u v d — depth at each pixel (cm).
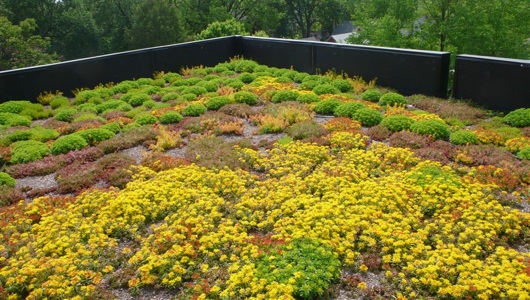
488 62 1084
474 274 507
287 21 6281
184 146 971
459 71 1159
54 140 1038
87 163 902
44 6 4266
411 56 1242
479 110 1075
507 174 736
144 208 690
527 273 510
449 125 997
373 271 550
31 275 543
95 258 587
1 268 573
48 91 1456
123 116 1191
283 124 1021
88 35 4403
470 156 820
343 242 580
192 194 720
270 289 496
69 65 1480
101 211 688
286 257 551
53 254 590
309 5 6225
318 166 813
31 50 3428
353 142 895
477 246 563
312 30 7206
